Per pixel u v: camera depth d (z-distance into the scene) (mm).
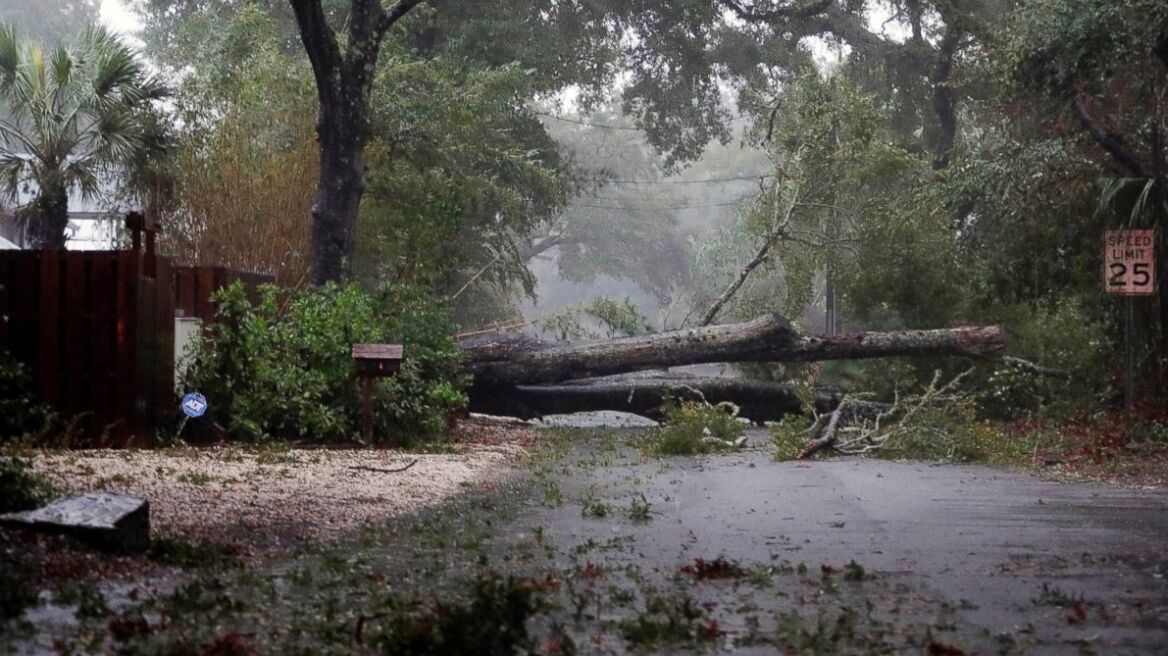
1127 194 19484
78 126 29219
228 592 6715
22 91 25484
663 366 23953
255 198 22781
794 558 8211
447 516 10406
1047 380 22344
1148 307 19953
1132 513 10773
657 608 6266
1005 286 22125
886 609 6457
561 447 18750
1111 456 16375
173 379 15797
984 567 7840
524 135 37500
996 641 5695
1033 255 21625
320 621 5934
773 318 23578
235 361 16719
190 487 11047
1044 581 7324
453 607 5570
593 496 12102
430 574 7395
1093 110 21125
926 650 5504
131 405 14656
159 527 8836
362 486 12281
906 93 41594
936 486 13281
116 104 24922
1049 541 9008
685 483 13578
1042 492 12609
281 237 22812
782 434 18281
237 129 23391
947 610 6422
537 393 24547
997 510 11000
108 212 27562
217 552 7965
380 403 17656
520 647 5438
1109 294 20672
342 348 17344
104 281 14672
